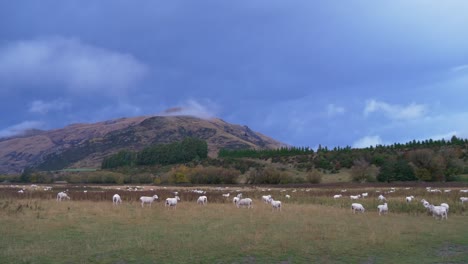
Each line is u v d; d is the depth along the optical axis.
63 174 162.25
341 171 120.19
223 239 19.64
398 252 17.80
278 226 23.94
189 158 167.12
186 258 16.20
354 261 16.34
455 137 135.25
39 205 32.22
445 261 16.36
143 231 21.64
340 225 24.52
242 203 35.66
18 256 15.87
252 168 137.38
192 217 27.36
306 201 42.59
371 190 62.78
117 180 119.62
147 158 175.00
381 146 143.00
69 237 19.72
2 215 25.89
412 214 30.28
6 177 138.12
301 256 16.95
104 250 17.16
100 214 27.97
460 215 29.89
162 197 44.56
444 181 88.75
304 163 134.62
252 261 16.09
